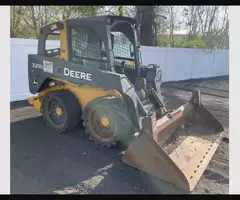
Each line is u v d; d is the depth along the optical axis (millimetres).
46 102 4758
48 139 4367
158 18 14234
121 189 2959
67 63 4230
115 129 3816
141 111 3686
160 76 4781
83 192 2887
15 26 11922
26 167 3410
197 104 4613
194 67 13336
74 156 3762
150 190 2949
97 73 3793
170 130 3914
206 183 3113
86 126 4168
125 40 4523
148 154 3068
